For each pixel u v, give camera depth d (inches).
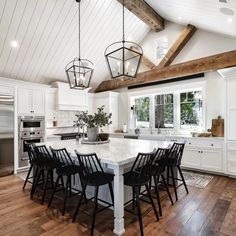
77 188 124.1
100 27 191.6
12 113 177.5
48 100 220.5
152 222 90.8
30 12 150.4
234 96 151.8
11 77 194.7
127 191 107.7
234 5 101.3
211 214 97.9
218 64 171.9
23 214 99.8
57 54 196.7
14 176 168.9
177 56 204.7
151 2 177.0
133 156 90.0
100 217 96.1
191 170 178.4
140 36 228.1
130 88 252.7
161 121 227.9
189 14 161.0
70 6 160.2
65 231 84.4
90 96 267.6
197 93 199.3
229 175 157.5
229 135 155.0
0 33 153.7
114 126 262.1
